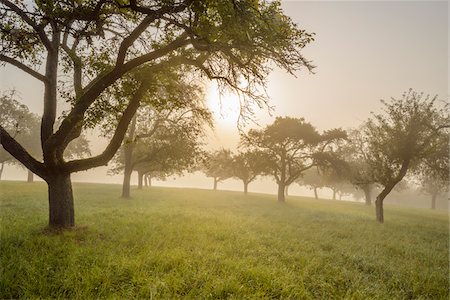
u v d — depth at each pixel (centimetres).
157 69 988
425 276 818
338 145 4216
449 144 2325
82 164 1054
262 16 754
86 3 808
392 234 1586
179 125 1864
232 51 997
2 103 3556
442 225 2327
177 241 992
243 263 778
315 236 1323
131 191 4166
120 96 1017
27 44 923
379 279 772
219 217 1769
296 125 4094
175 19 791
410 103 2264
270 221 1795
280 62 864
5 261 652
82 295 526
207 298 562
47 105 1077
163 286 581
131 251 818
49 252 755
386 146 2298
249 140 1247
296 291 632
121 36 1064
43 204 1853
